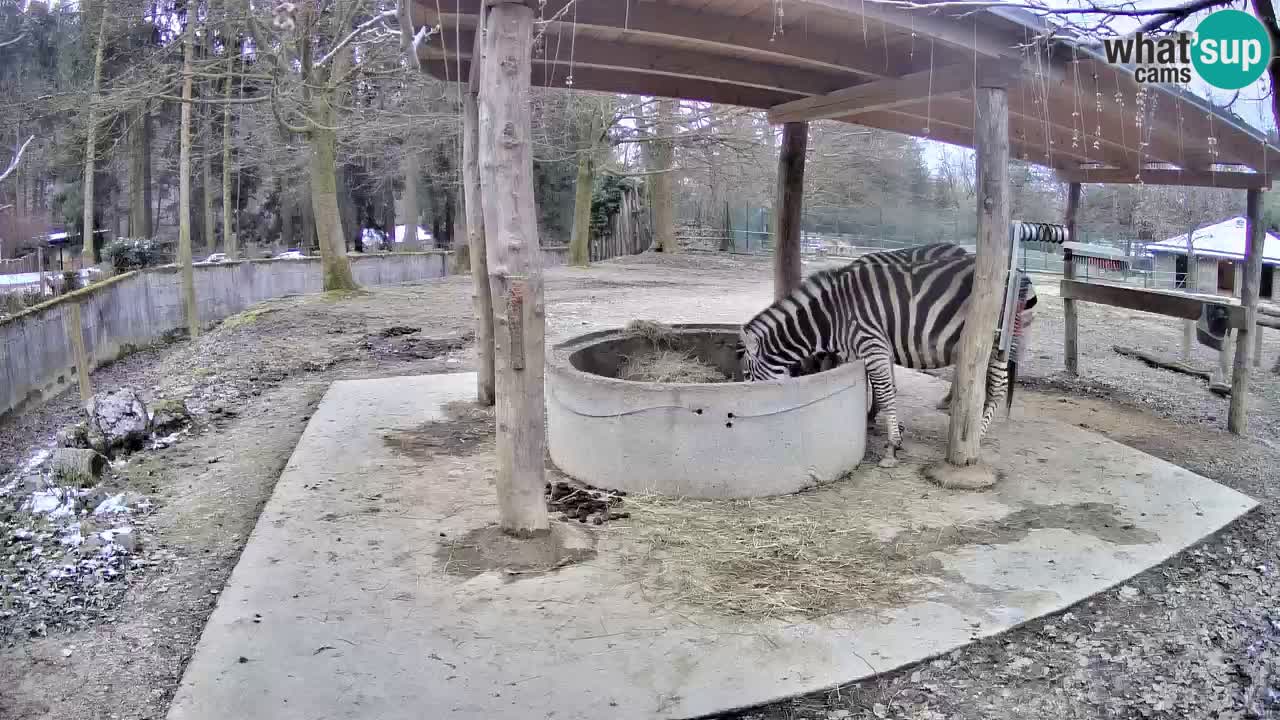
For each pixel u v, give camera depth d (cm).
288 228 3177
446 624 385
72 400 1018
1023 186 1861
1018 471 606
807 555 460
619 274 2291
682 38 510
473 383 891
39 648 380
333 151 1742
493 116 427
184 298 1591
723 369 743
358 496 551
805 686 337
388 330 1255
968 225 2095
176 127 2411
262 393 915
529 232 441
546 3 470
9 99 1447
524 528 461
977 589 421
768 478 549
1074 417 794
